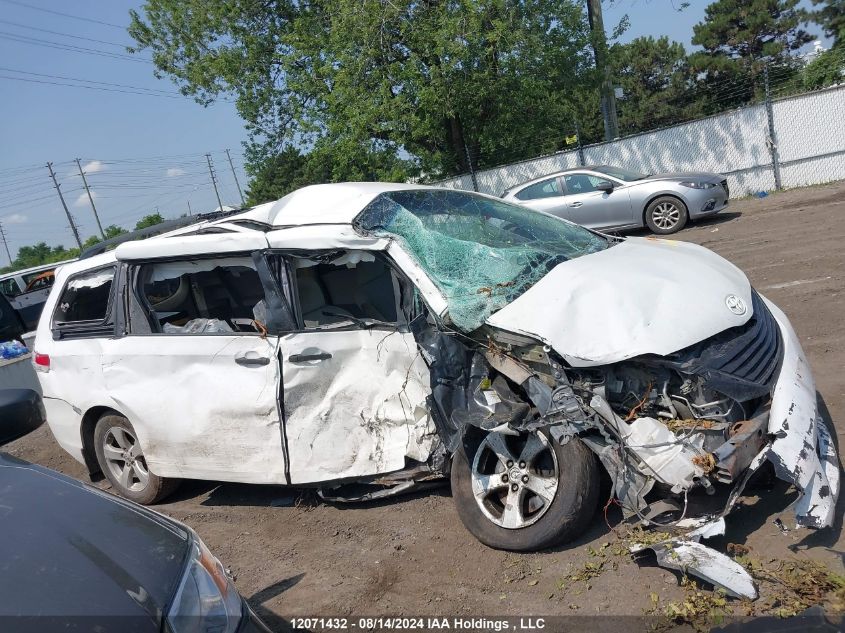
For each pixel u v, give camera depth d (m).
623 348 3.37
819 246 9.13
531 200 13.75
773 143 16.34
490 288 3.93
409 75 17.41
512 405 3.59
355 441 4.17
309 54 19.64
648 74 34.78
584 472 3.48
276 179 41.19
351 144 18.28
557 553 3.64
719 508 3.34
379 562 3.93
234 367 4.41
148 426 4.78
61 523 2.49
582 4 18.11
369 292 4.29
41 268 19.36
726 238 11.32
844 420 4.36
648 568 3.37
